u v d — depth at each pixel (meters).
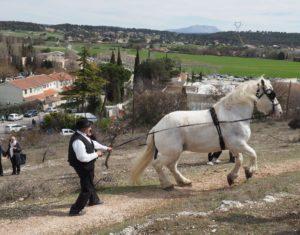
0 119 78.12
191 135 11.06
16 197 12.44
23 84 95.25
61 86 108.00
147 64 91.38
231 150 11.20
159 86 72.44
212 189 11.62
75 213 9.82
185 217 8.62
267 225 7.87
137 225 8.41
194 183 12.34
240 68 118.12
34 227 9.22
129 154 25.75
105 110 68.50
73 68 128.00
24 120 76.88
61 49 199.75
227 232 7.59
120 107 68.25
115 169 17.72
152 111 44.47
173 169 11.62
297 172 12.76
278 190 10.34
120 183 12.77
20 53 134.00
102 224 9.27
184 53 169.25
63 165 23.73
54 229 9.09
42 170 22.14
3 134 51.88
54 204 10.77
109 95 81.00
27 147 36.09
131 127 41.94
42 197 12.31
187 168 15.69
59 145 35.72
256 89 11.16
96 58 148.50
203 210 9.16
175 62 124.00
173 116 11.18
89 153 9.78
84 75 71.31
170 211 9.37
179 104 45.31
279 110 11.33
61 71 122.44
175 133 11.07
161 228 8.08
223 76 107.75
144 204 10.51
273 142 26.83
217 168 15.09
